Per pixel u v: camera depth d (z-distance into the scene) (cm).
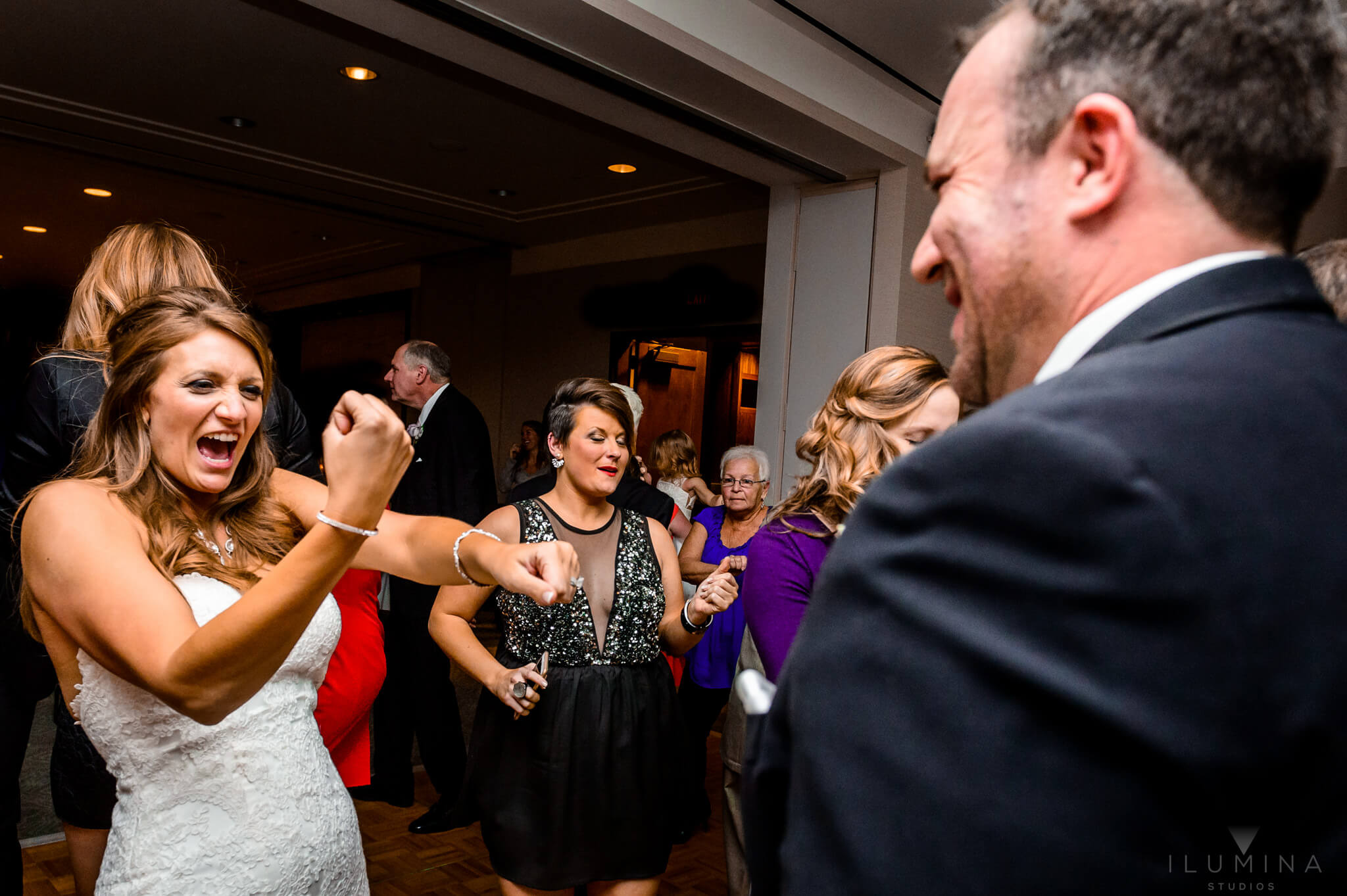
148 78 501
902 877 33
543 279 848
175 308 111
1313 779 31
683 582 310
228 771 108
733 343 802
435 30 318
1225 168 41
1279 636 31
